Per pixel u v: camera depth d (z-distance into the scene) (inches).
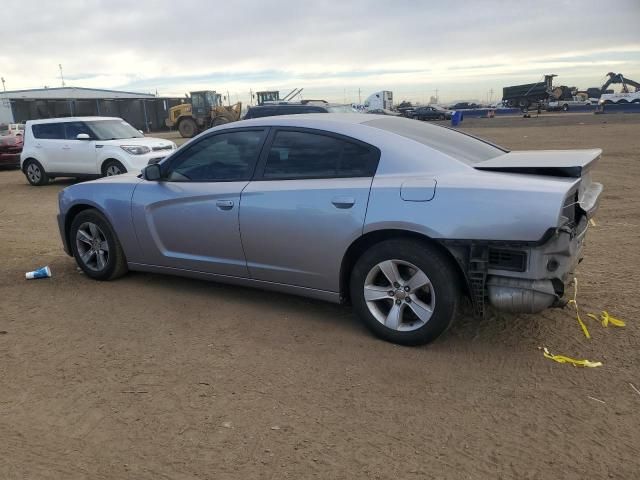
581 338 157.5
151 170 193.8
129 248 207.0
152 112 2209.6
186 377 141.3
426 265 145.9
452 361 146.3
